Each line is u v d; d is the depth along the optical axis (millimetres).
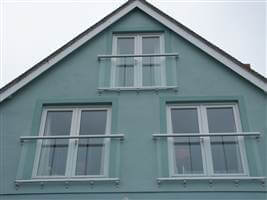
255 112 7602
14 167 7055
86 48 8844
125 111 7695
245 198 6535
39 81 8289
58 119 7832
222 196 6562
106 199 6605
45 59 8500
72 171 7039
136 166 6953
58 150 7359
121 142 7266
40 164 7195
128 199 6578
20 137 7371
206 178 6715
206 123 7570
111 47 8844
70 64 8570
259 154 7051
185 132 7516
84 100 7891
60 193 6703
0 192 6750
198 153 7191
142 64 8547
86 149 7320
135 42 9039
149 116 7613
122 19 9383
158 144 7215
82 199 6625
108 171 6930
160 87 7996
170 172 6926
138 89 8016
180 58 8555
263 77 7996
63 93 8070
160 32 9156
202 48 8555
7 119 7680
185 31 8859
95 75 8367
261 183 6691
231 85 8039
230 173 6922
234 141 7301
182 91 7992
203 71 8297
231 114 7738
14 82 8109
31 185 6809
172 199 6562
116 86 8219
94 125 7680
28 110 7809
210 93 7930
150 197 6594
